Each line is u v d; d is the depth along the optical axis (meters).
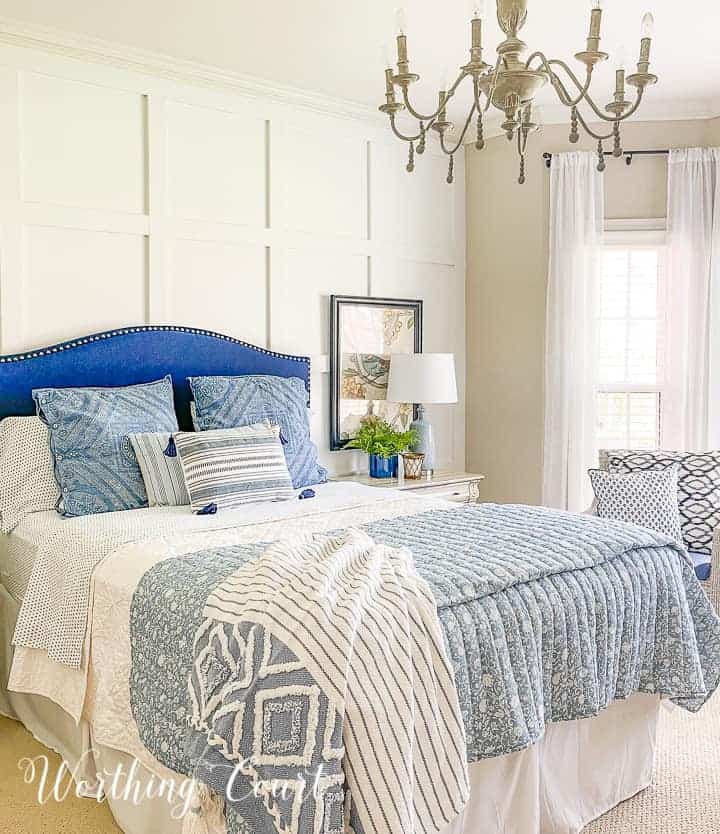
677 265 4.82
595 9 2.18
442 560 2.41
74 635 2.64
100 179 3.87
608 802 2.65
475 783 2.21
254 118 4.39
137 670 2.33
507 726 2.14
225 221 4.30
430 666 2.00
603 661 2.47
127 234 3.97
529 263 5.13
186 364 4.09
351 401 4.87
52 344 3.75
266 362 4.40
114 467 3.44
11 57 3.58
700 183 4.78
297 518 3.28
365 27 3.63
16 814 2.58
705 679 2.83
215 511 3.33
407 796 1.83
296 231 4.59
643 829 2.54
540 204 5.05
